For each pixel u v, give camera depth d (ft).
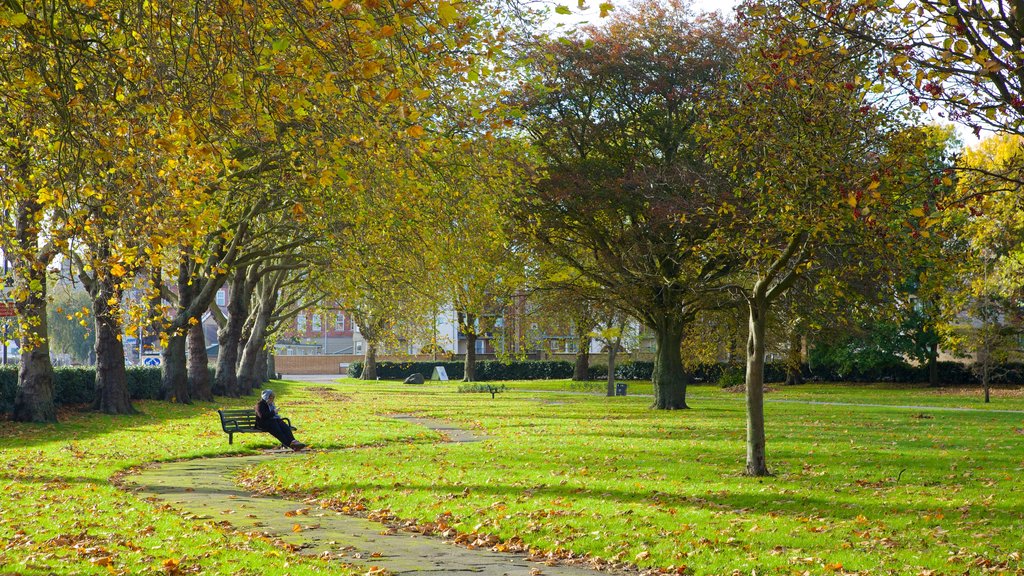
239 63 31.60
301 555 29.40
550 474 49.21
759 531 33.35
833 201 41.16
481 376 250.78
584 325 126.93
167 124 34.50
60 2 31.81
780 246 51.19
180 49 37.04
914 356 184.75
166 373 112.06
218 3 29.71
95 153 33.24
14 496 39.52
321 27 28.63
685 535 32.76
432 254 70.49
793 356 135.74
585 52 96.94
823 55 40.55
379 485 45.34
